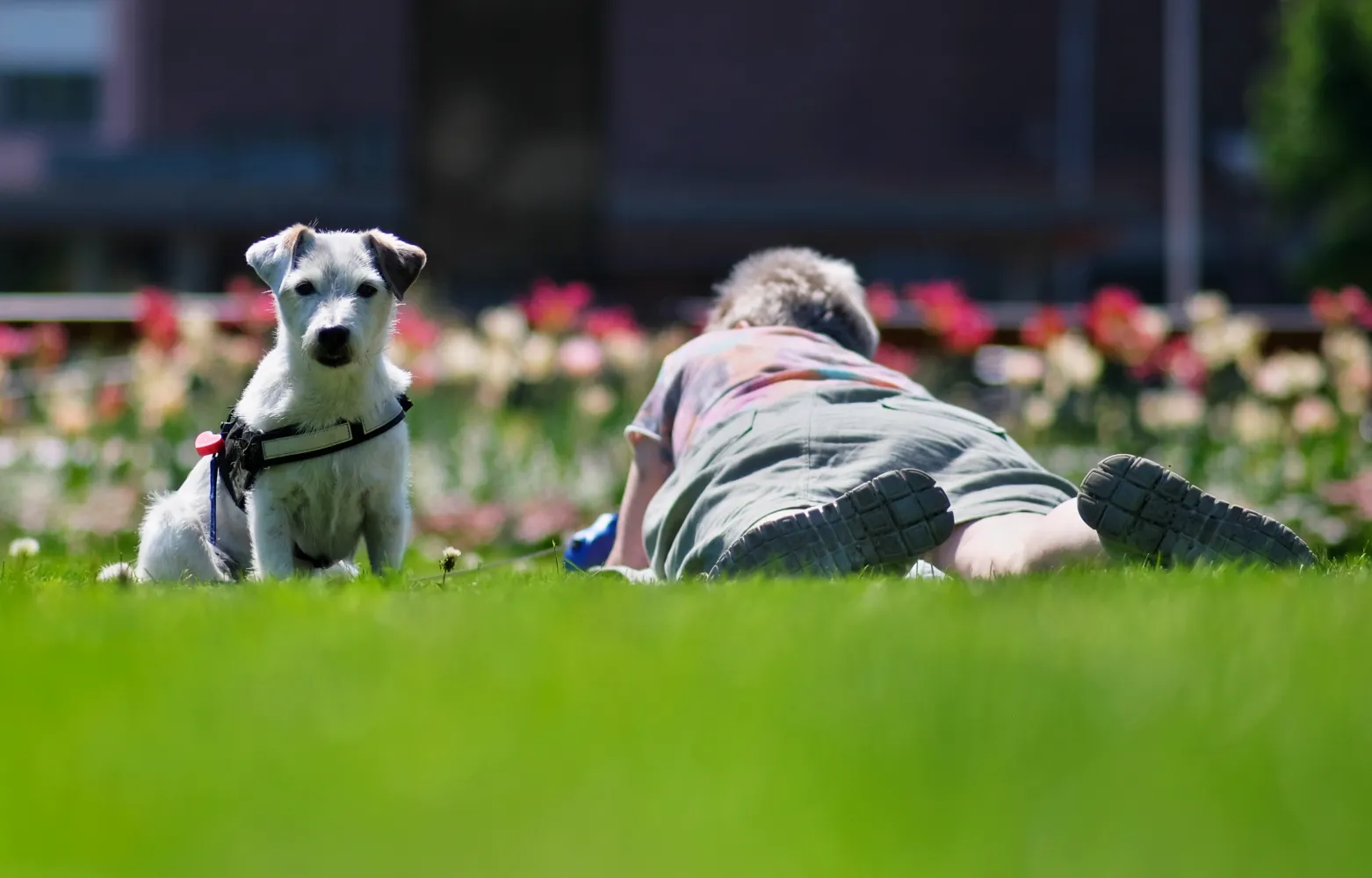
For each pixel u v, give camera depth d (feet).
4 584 26.53
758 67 250.98
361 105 242.37
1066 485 28.19
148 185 237.45
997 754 12.28
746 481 27.78
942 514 25.16
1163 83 256.32
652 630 17.81
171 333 54.29
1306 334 64.85
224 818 10.82
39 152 264.31
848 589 21.72
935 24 253.65
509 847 10.08
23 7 271.90
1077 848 10.11
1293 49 214.90
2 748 12.87
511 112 239.71
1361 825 10.66
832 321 33.58
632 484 32.37
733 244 251.39
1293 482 52.08
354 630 18.21
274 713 13.78
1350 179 210.59
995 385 67.10
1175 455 55.42
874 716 13.50
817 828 10.48
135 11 245.86
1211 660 15.81
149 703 14.24
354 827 10.55
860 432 28.14
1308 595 20.47
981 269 259.39
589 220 241.55
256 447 28.53
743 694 14.26
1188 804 11.09
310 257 29.53
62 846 10.32
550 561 39.47
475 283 237.86
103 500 48.19
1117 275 263.08
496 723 13.25
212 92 244.42
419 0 239.71
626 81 248.32
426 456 55.47
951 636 17.17
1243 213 260.42
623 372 60.70
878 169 254.06
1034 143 256.52
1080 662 15.62
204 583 28.71
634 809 10.86
